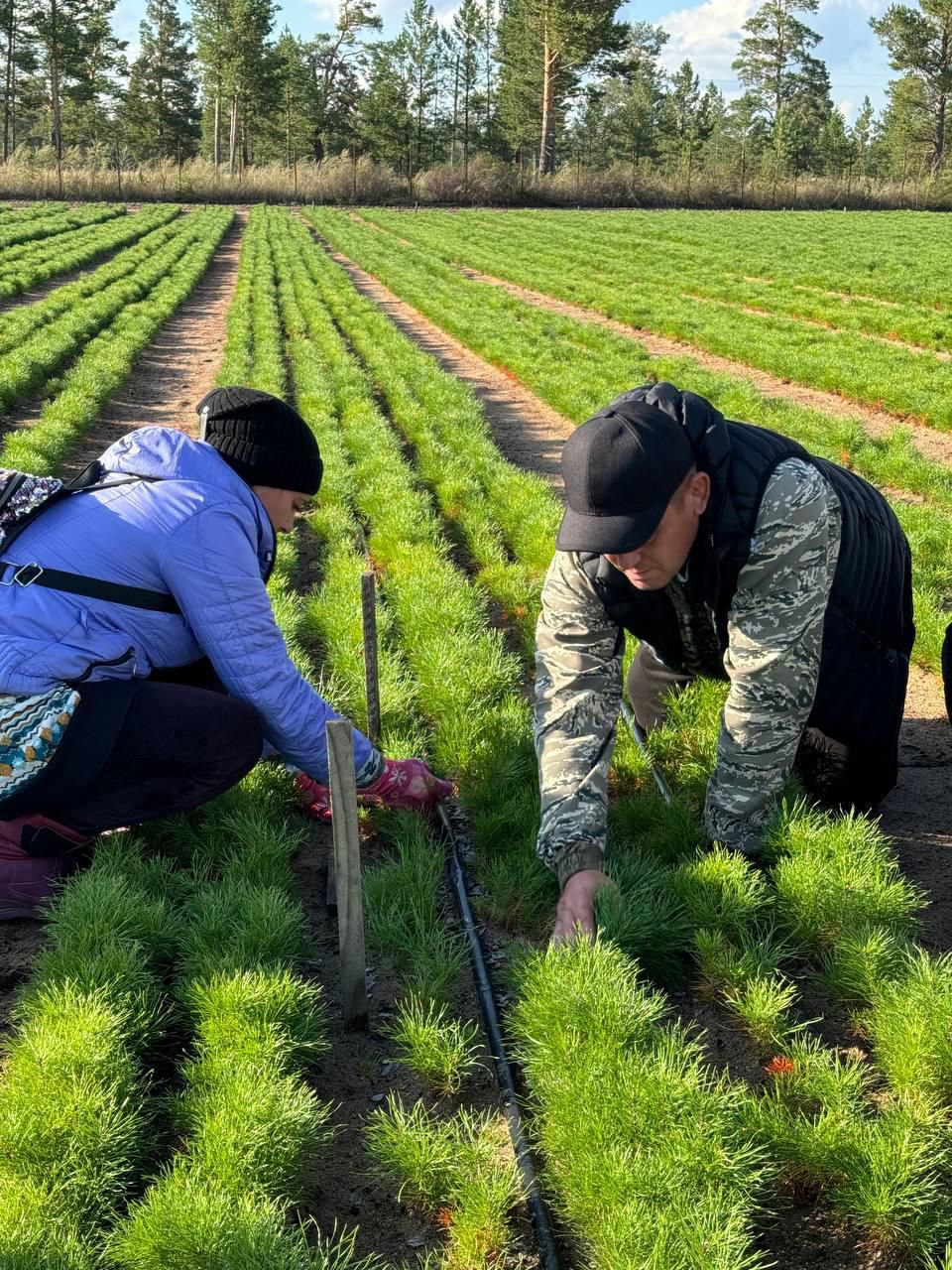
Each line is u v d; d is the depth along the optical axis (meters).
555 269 15.93
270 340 9.03
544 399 7.71
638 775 2.64
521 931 2.23
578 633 2.05
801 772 2.45
